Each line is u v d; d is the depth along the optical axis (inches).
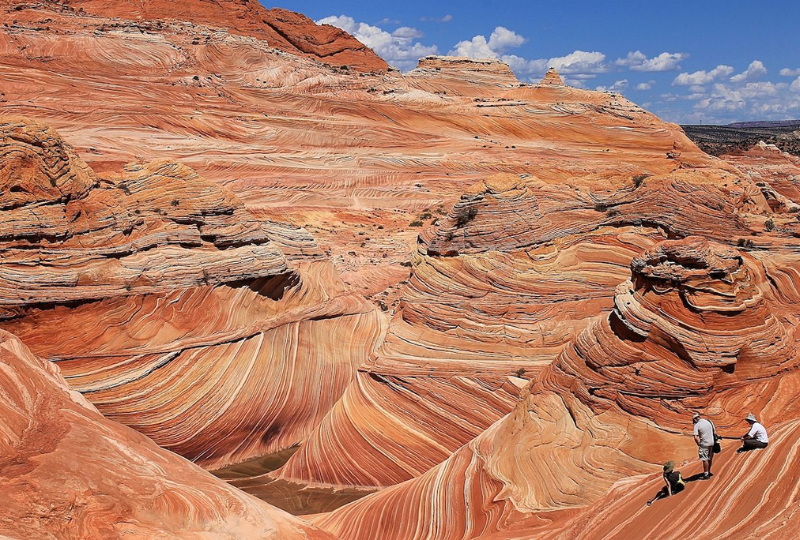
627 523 502.9
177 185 1006.4
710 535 415.2
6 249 841.5
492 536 581.9
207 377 943.0
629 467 607.8
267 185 2454.5
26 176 861.2
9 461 476.4
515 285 984.3
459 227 1017.5
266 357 1002.1
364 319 1145.4
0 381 555.5
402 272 1533.0
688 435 602.5
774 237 1009.5
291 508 850.8
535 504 625.3
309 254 1184.2
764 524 387.5
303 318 1059.9
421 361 948.0
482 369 915.4
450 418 889.5
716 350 612.7
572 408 655.8
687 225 1023.0
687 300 625.9
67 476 473.1
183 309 954.7
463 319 974.4
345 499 869.2
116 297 898.7
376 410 922.1
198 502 518.9
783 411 601.9
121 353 888.3
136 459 545.3
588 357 659.4
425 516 698.8
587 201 1047.6
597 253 1018.1
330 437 927.7
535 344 945.5
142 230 956.6
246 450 968.9
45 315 855.7
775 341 624.1
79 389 850.8
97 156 2229.3
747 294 633.0
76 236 888.3
